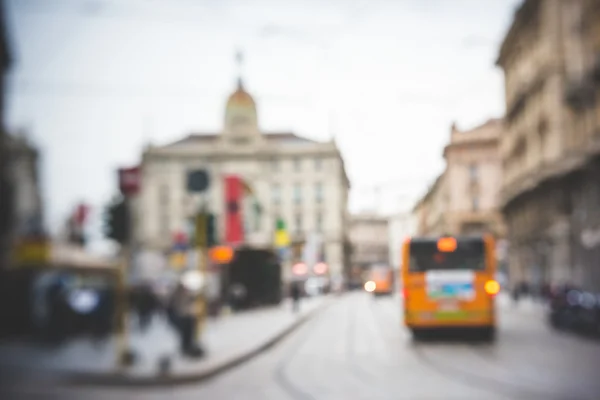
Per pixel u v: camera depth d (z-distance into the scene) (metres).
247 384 13.09
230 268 38.34
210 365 14.84
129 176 14.77
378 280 71.12
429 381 12.80
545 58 47.31
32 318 22.28
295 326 29.48
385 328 27.95
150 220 96.62
